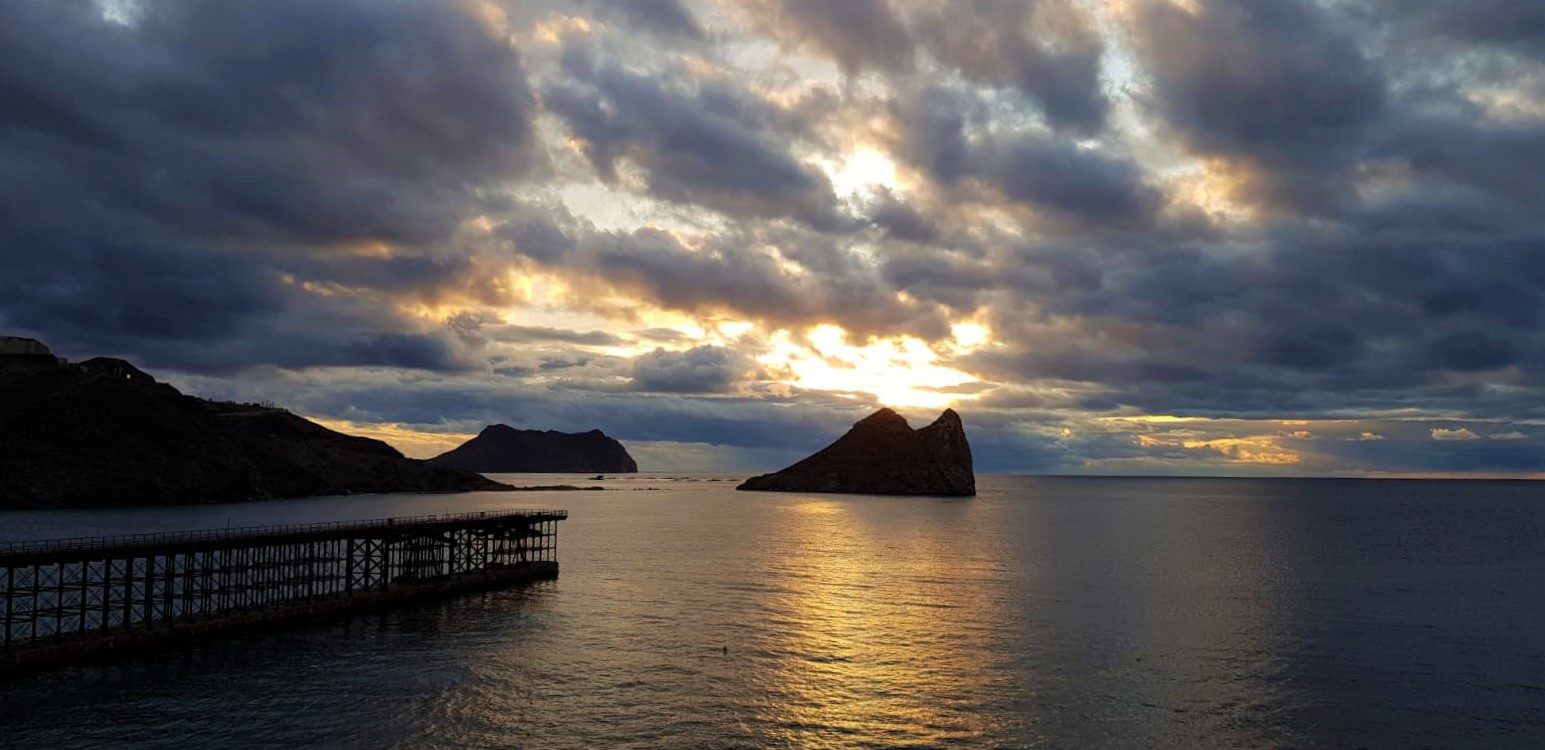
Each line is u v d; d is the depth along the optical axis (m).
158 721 51.28
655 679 60.75
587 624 77.81
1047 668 64.31
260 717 52.25
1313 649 70.25
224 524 171.75
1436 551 142.12
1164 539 162.62
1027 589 100.12
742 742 49.41
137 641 65.19
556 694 57.31
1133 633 75.88
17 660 58.47
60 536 141.62
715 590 97.38
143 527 164.00
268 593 83.12
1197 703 56.47
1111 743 49.78
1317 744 49.91
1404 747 49.47
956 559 129.12
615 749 48.19
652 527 186.88
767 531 177.12
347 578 84.94
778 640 72.12
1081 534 172.75
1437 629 78.06
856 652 68.44
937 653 68.38
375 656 65.88
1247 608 88.00
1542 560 129.88
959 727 52.09
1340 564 124.56
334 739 48.97
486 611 83.62
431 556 103.31
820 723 52.53
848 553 136.50
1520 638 74.31
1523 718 54.09
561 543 150.25
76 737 48.69
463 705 54.94
